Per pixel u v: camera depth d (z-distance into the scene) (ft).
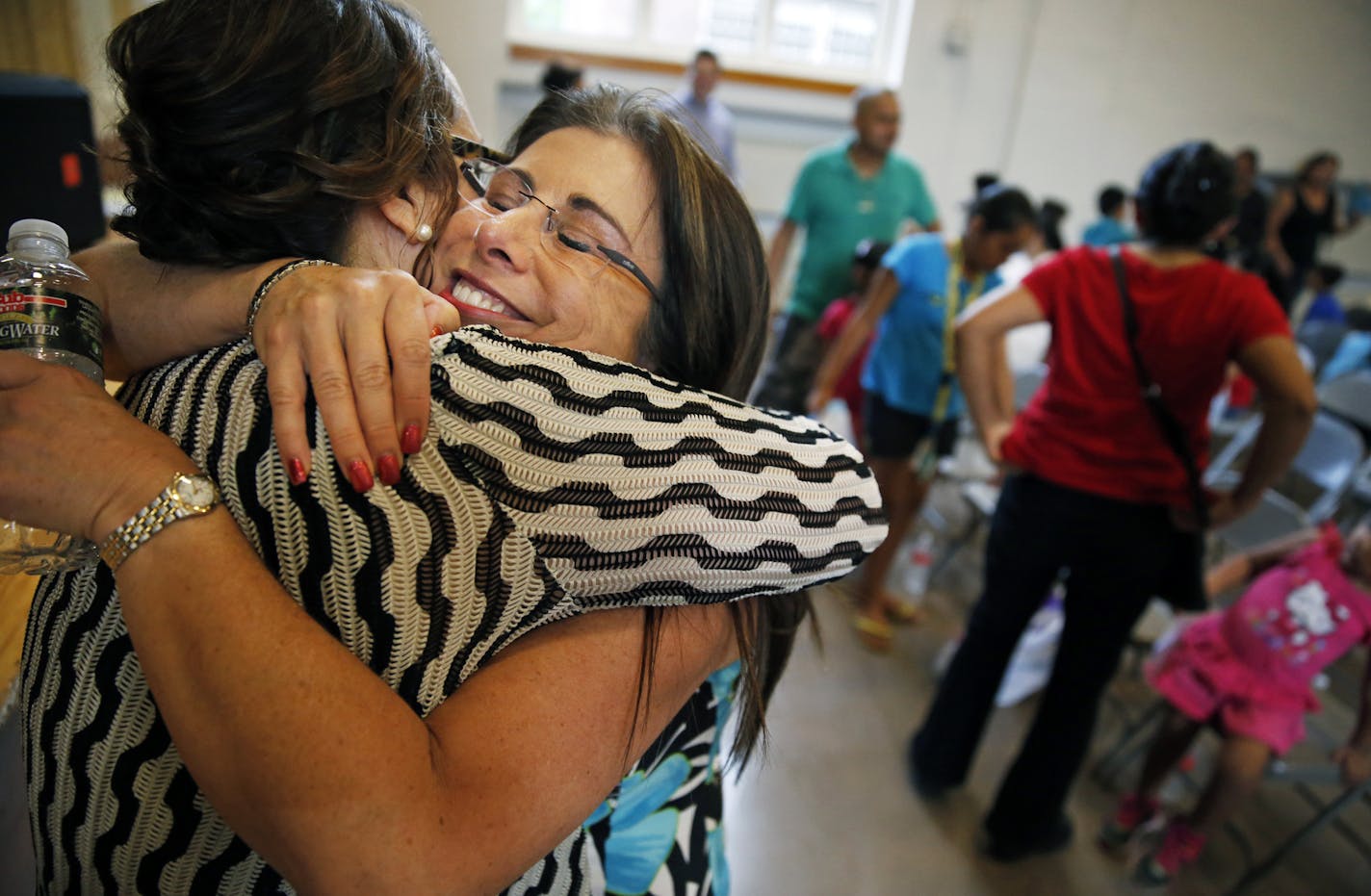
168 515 1.32
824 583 1.79
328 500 1.39
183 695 1.28
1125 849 6.83
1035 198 19.80
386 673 1.41
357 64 1.58
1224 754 6.10
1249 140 20.29
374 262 1.84
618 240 2.06
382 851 1.22
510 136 2.43
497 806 1.35
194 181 1.56
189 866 1.52
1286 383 4.80
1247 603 6.27
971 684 6.59
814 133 18.67
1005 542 6.03
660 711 1.69
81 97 5.78
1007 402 7.01
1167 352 5.10
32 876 2.87
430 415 1.41
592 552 1.45
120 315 1.75
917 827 6.77
